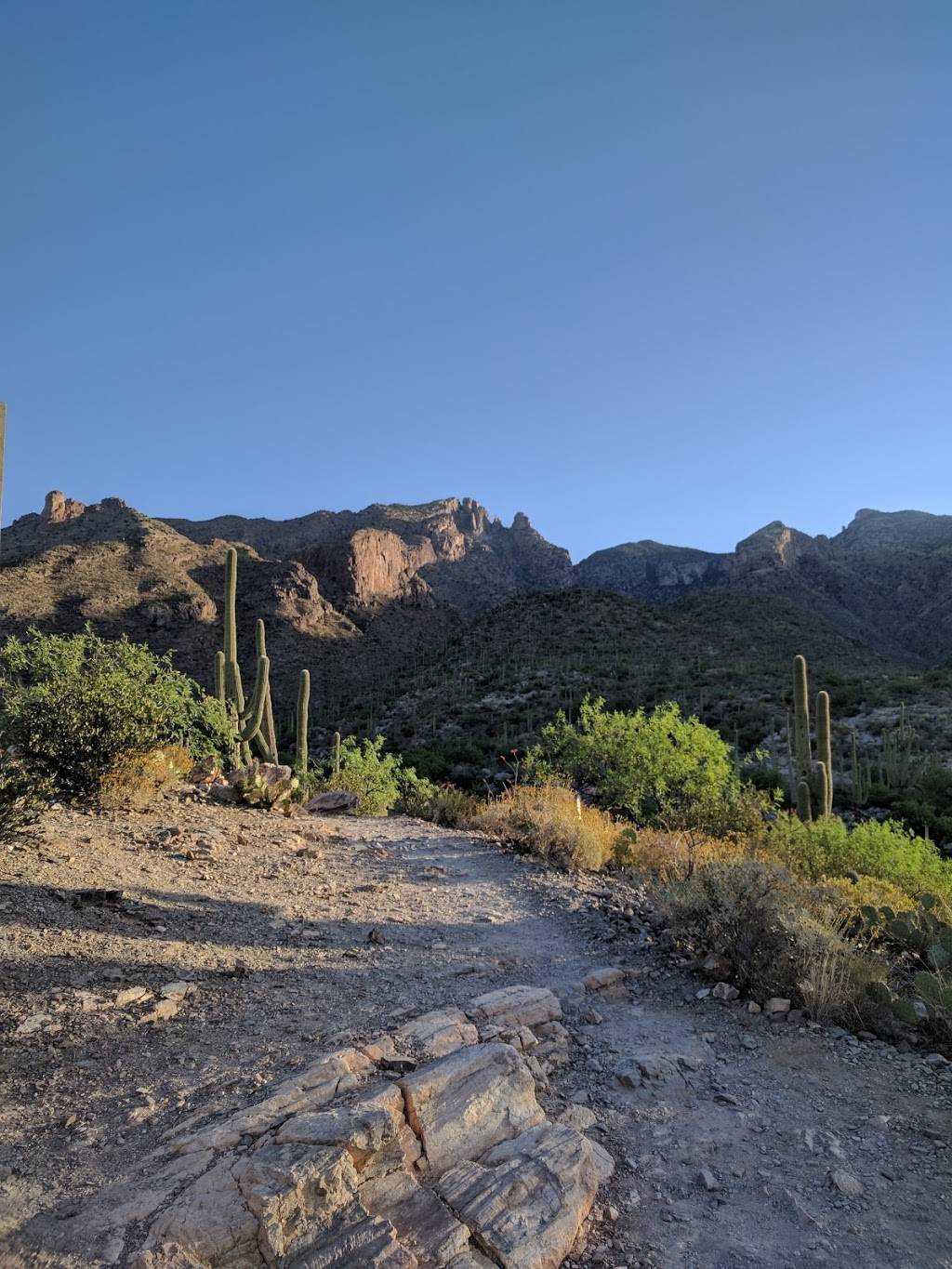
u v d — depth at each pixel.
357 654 118.75
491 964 5.14
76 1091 3.12
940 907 6.32
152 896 5.68
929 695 53.50
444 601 179.62
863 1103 3.62
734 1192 2.92
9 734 8.34
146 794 9.00
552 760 16.73
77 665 9.31
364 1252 2.35
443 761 44.09
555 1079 3.71
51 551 112.75
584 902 7.02
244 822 9.41
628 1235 2.67
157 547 126.00
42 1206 2.43
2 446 4.41
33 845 6.29
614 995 4.83
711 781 13.95
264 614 119.50
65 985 4.03
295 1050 3.59
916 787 35.06
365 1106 2.88
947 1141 3.30
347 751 16.62
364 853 8.75
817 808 15.27
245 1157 2.62
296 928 5.54
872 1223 2.75
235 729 13.05
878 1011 4.48
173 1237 2.28
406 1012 4.18
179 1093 3.15
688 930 5.52
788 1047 4.18
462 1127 2.99
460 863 8.63
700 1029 4.39
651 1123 3.38
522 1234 2.54
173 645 100.62
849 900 6.31
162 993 4.09
